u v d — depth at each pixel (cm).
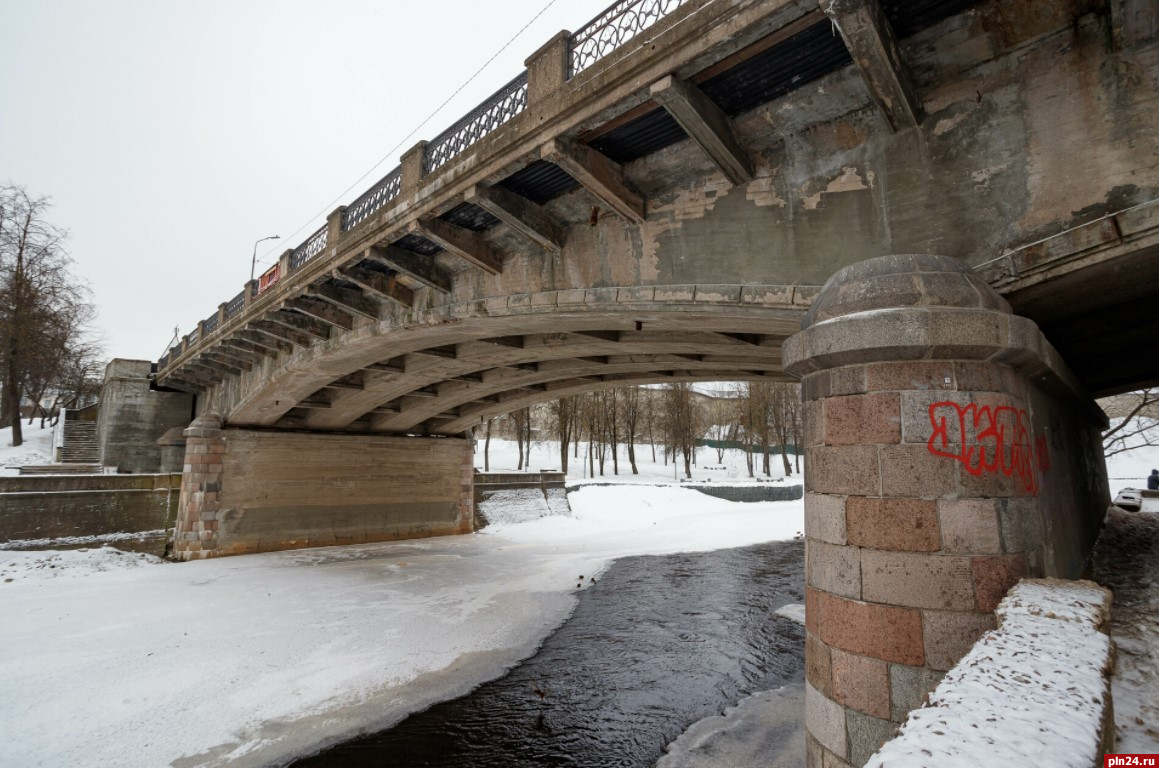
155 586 1562
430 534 2492
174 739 768
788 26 507
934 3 474
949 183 525
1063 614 297
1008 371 412
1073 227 452
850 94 573
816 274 610
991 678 234
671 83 559
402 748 763
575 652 1141
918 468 388
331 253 1148
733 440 6481
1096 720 194
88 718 814
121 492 2014
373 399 1958
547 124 677
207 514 1961
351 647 1127
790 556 2250
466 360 1531
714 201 705
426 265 1098
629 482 4172
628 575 1883
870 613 388
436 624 1287
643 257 775
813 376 455
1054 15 465
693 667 1057
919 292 405
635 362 1552
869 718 379
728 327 856
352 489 2289
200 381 2500
